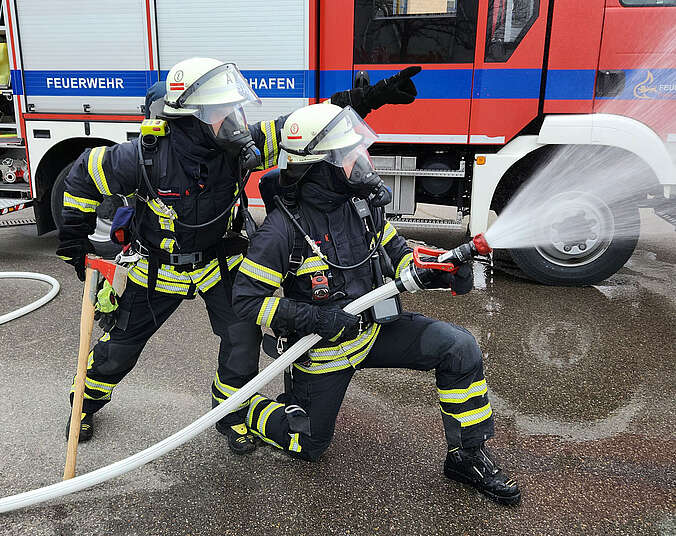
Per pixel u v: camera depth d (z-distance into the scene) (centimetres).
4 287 492
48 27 538
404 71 255
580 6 447
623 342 385
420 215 768
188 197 219
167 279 236
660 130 452
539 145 474
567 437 278
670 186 456
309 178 206
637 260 588
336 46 501
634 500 233
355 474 248
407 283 208
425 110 493
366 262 221
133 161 217
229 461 257
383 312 214
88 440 272
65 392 318
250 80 515
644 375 340
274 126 253
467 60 477
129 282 241
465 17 470
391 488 240
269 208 228
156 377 336
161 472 249
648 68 446
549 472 251
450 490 239
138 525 219
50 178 579
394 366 237
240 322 248
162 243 230
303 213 211
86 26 531
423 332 228
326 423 233
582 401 311
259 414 250
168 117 208
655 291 489
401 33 486
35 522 221
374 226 224
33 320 418
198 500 232
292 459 259
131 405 305
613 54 450
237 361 252
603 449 268
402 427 286
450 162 524
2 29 567
